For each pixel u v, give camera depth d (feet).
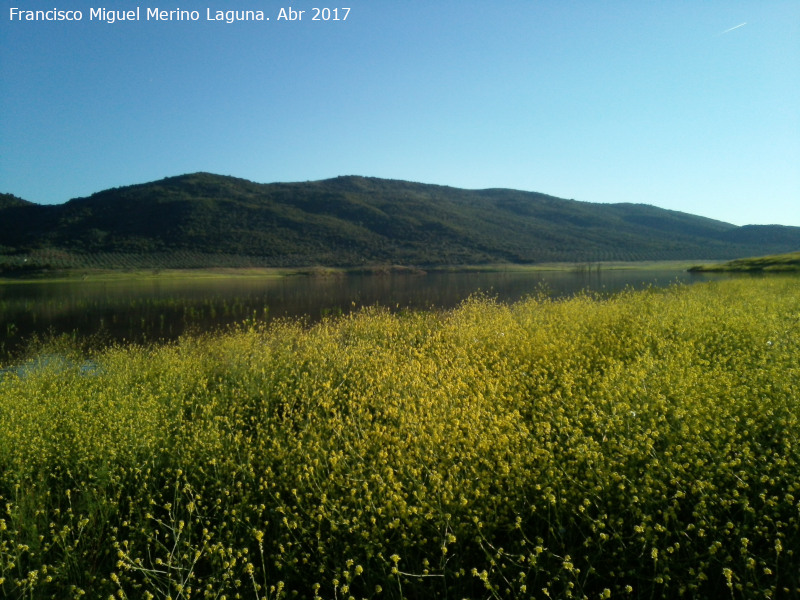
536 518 14.67
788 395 18.83
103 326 73.61
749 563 11.18
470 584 13.30
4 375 32.35
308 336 39.52
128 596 13.80
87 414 23.13
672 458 15.35
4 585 13.71
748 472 14.38
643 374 21.16
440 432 18.08
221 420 23.35
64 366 36.86
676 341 31.58
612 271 276.82
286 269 310.45
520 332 35.27
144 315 86.17
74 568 14.48
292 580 13.87
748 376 22.12
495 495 14.67
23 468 18.38
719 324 34.88
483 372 26.99
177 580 13.76
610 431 17.67
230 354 35.53
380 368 28.50
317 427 21.49
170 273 268.62
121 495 18.26
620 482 14.78
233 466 18.34
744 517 13.24
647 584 12.58
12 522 15.65
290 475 17.52
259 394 27.45
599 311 43.14
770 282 83.46
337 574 12.41
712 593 12.25
